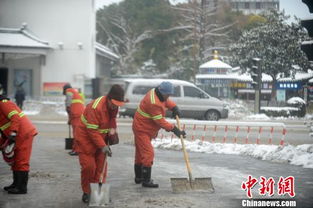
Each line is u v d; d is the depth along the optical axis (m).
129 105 35.03
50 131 28.16
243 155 18.25
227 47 70.81
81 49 54.94
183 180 11.47
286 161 16.25
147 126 11.94
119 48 91.19
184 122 23.45
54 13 54.84
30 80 54.22
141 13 89.19
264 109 45.88
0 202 10.34
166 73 85.75
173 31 85.50
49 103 46.19
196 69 69.62
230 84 55.44
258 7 80.25
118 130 29.03
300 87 47.59
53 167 15.02
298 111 44.72
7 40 52.00
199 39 70.62
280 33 48.97
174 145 20.11
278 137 26.52
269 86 52.19
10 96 52.81
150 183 11.95
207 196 10.95
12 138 10.92
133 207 9.94
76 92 17.64
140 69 88.06
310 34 12.68
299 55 47.91
